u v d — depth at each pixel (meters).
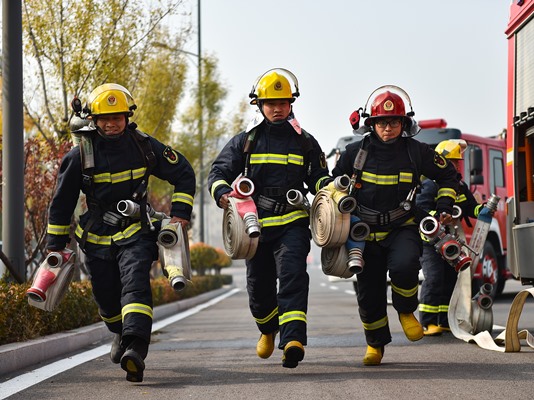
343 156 7.44
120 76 14.96
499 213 17.48
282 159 7.12
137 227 6.88
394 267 7.14
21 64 10.59
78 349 9.85
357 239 7.14
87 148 6.81
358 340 9.95
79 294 11.48
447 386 6.28
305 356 8.42
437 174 7.52
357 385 6.41
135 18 14.82
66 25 14.36
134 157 6.88
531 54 9.15
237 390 6.31
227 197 7.06
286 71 7.22
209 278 30.56
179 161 7.05
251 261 7.37
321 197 7.07
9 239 10.53
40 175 13.92
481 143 17.33
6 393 6.42
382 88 7.27
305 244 7.13
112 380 7.00
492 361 7.68
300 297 6.90
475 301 9.57
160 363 8.20
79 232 6.96
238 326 13.33
